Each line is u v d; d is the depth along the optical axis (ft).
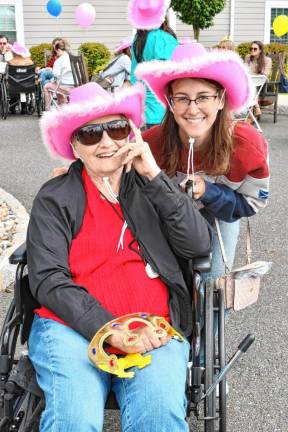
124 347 7.12
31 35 58.70
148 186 7.58
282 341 12.10
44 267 7.52
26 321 7.98
